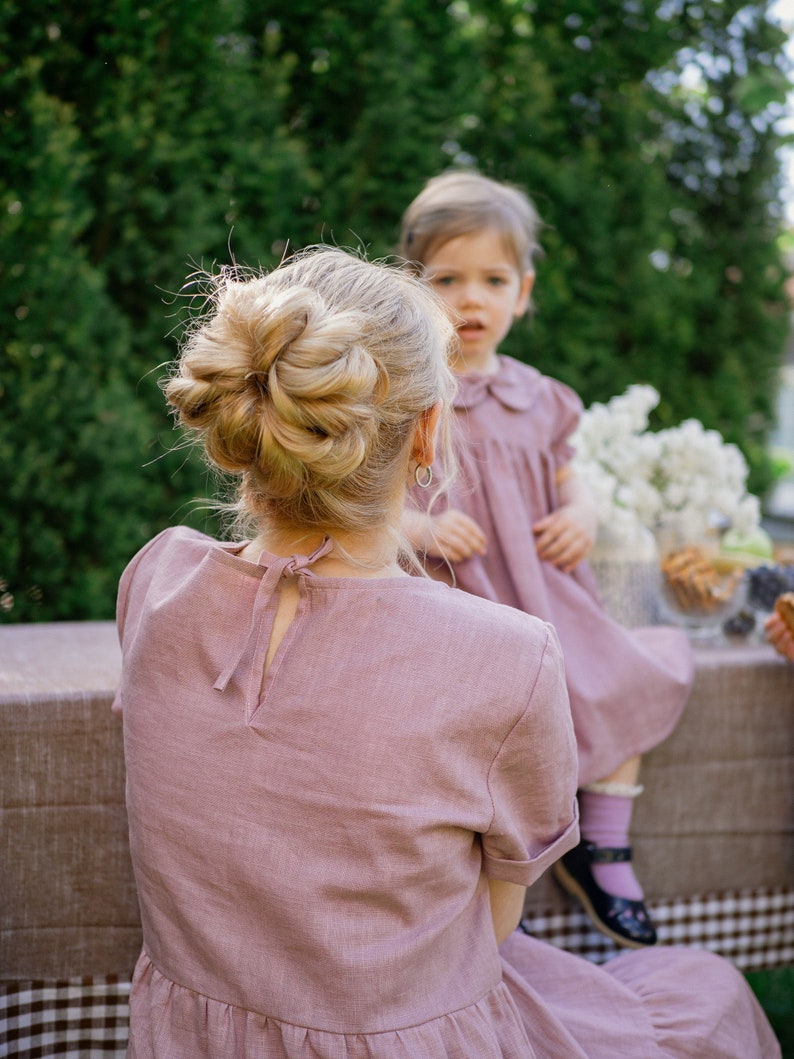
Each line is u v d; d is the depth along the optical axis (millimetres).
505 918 1074
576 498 1824
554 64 3158
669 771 1671
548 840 1004
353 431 857
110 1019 1428
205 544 1048
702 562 1880
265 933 893
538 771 944
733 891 1735
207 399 890
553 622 1668
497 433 1754
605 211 3158
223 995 905
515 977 1079
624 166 3221
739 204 3471
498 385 1799
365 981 868
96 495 2357
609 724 1571
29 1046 1398
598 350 3186
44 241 2277
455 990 933
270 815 885
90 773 1379
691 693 1663
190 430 1050
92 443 2328
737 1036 1190
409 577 952
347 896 877
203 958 915
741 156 3463
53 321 2299
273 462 864
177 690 934
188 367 896
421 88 2877
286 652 902
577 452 1933
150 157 2461
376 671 885
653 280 3225
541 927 1624
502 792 945
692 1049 1136
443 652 894
